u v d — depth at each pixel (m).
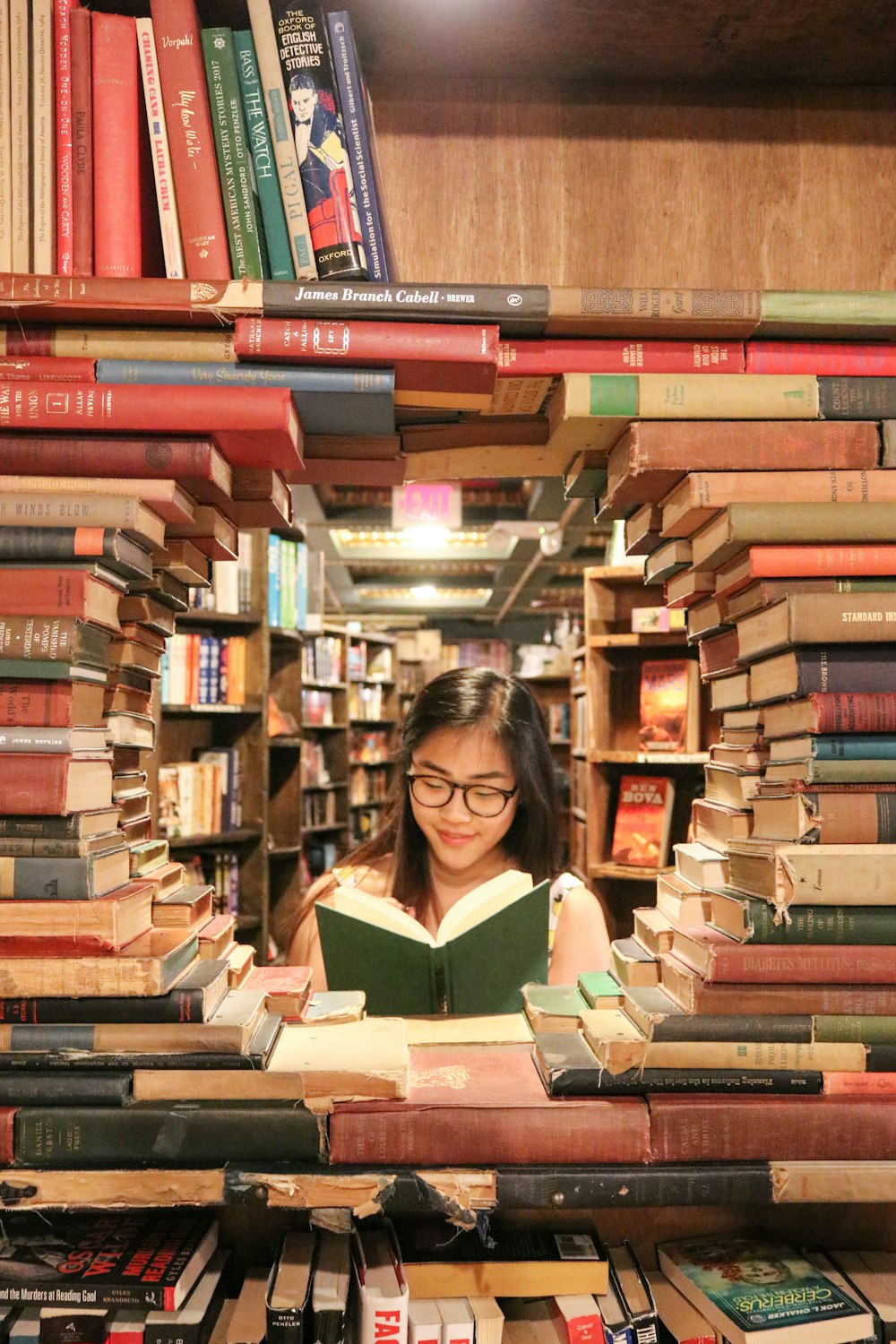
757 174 1.14
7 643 0.78
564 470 1.17
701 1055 0.81
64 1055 0.79
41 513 0.81
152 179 0.93
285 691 3.99
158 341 0.86
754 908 0.82
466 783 1.45
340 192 0.90
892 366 0.91
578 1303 0.82
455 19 1.00
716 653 1.06
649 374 0.89
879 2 0.97
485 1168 0.79
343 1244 0.85
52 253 0.90
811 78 1.13
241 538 3.46
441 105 1.12
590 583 3.63
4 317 0.85
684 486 0.90
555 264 1.13
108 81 0.89
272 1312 0.73
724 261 1.14
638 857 3.43
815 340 0.92
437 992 1.03
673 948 0.94
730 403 0.88
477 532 5.64
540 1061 0.87
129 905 0.82
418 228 1.12
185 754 3.40
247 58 0.90
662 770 3.58
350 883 1.68
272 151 0.90
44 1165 0.78
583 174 1.13
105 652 0.87
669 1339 0.83
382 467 1.13
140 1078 0.79
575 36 1.03
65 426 0.83
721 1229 0.99
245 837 3.37
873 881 0.81
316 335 0.85
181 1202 0.77
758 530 0.84
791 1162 0.80
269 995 0.92
